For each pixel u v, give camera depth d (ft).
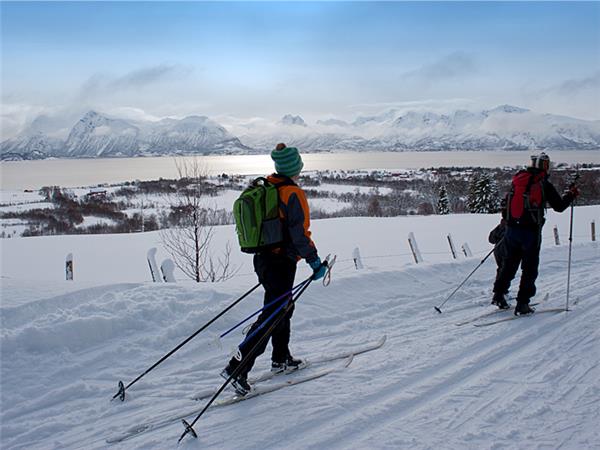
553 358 13.61
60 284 17.51
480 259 26.61
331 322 17.37
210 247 52.85
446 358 13.84
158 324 15.07
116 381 12.42
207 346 14.56
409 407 11.08
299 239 11.22
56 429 10.25
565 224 66.23
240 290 17.81
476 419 10.42
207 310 15.78
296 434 10.00
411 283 22.02
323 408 10.99
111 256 51.16
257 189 11.41
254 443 9.65
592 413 10.53
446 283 22.67
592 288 21.30
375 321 17.54
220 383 12.46
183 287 17.57
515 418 10.42
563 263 27.63
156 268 24.64
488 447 9.34
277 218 11.30
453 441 9.59
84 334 13.70
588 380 12.17
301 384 12.28
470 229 67.21
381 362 13.57
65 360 12.87
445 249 51.57
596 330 15.80
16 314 14.24
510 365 13.19
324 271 11.58
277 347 12.72
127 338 14.26
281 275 11.65
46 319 13.85
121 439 9.82
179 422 10.54
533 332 15.88
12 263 48.42
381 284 21.24
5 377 11.80
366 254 48.49
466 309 19.06
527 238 17.39
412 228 68.74
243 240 11.48
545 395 11.41
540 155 17.65
